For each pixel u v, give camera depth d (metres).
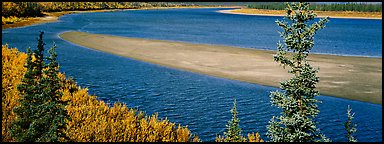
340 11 178.50
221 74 30.70
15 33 60.53
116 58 38.00
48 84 9.45
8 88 16.94
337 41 62.34
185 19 137.75
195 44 49.91
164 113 20.12
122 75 29.73
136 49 44.34
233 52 42.38
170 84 26.94
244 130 17.95
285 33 9.48
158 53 41.31
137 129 13.59
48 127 9.56
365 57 40.38
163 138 12.90
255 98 23.56
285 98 9.76
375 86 26.86
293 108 9.71
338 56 40.78
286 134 9.86
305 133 9.39
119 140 12.49
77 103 16.09
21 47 44.88
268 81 28.41
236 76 29.98
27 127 9.62
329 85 26.91
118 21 110.56
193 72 31.50
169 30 81.62
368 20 154.00
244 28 94.44
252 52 42.72
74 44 48.41
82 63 34.56
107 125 13.26
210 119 19.33
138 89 25.27
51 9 141.50
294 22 9.32
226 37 67.44
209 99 23.11
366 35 76.25
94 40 52.69
